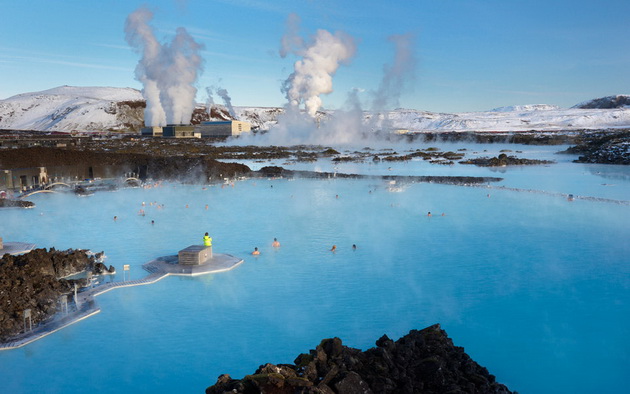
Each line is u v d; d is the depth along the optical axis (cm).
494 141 17300
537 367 1952
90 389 1834
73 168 7594
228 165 8256
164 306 2623
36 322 2400
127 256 3594
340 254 3622
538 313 2455
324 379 1659
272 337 2236
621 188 6481
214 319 2445
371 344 2144
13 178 6625
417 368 1773
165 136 17938
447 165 9856
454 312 2488
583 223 4522
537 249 3662
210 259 3444
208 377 1914
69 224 4722
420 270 3200
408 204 5703
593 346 2112
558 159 10812
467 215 5022
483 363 1983
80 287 2919
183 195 6512
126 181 7588
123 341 2219
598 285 2844
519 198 5953
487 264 3306
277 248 3794
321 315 2475
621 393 1778
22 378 1917
